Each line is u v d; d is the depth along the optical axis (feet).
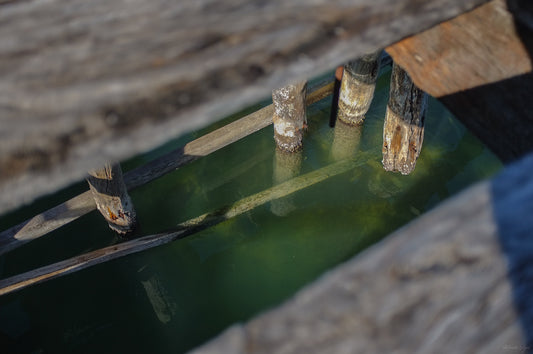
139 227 13.08
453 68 2.17
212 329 11.20
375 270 1.24
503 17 2.11
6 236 10.78
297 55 1.57
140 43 1.64
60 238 13.24
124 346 11.19
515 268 1.23
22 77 1.54
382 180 14.16
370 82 14.14
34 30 1.74
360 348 1.11
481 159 14.28
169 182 14.67
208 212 12.76
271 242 12.79
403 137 13.21
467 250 1.26
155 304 11.88
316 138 15.58
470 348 1.13
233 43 1.61
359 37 1.65
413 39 2.27
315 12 1.72
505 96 2.06
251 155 15.35
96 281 12.57
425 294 1.20
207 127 15.61
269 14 1.72
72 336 11.43
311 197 13.88
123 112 1.41
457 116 2.19
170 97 1.45
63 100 1.45
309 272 12.01
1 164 1.30
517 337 1.14
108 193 11.37
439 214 1.34
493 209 1.32
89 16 1.79
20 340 11.32
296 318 1.15
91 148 1.33
